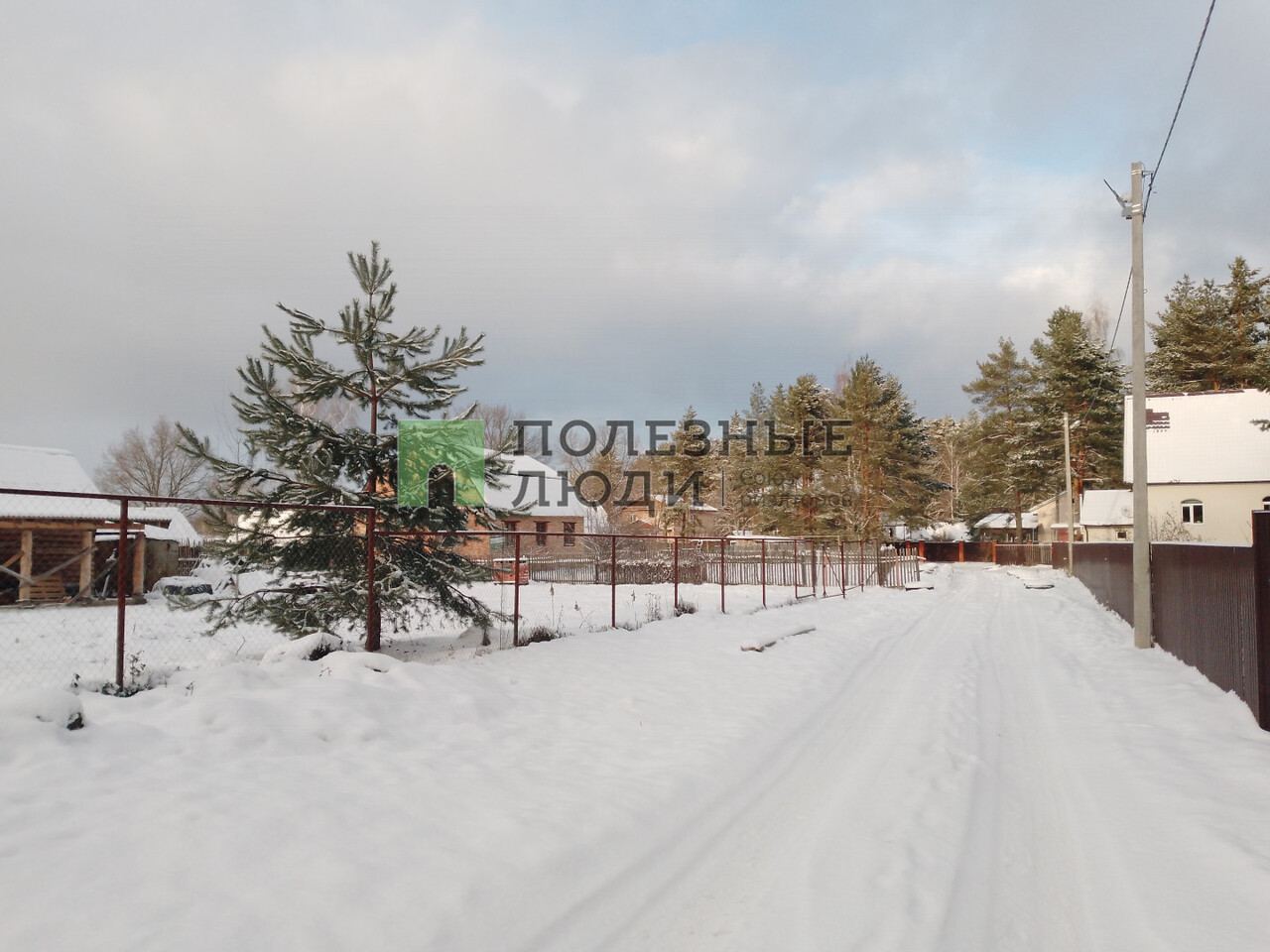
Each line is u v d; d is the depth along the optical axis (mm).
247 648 10930
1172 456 36719
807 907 3812
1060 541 42875
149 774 4801
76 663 10086
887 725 7594
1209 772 5758
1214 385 41969
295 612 9453
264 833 4160
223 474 9383
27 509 19656
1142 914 3721
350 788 4996
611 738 6828
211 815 4305
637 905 3824
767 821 5012
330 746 5914
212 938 3186
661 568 28297
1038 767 6211
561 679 9023
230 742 5535
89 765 4746
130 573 21891
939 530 62844
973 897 3932
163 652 11086
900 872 4223
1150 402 38500
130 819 4152
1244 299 41625
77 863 3656
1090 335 47031
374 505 9906
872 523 40281
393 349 10172
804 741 7023
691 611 16062
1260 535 6750
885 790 5621
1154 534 34281
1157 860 4324
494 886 3887
